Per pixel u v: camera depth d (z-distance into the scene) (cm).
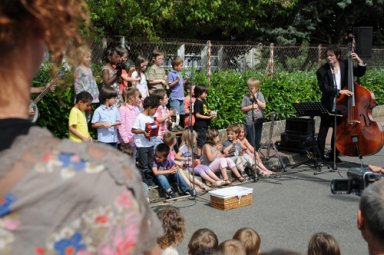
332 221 643
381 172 306
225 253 321
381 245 196
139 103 800
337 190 301
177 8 1515
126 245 98
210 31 1905
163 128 822
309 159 966
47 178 95
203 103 941
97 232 96
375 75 1589
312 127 965
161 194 729
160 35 1566
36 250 93
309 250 335
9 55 100
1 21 97
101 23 1319
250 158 857
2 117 100
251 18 1858
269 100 1220
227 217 654
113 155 102
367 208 198
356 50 959
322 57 1570
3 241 93
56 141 101
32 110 442
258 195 758
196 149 875
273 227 618
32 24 100
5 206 94
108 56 821
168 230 372
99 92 816
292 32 1931
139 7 1354
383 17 2219
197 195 748
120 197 98
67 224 94
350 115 897
